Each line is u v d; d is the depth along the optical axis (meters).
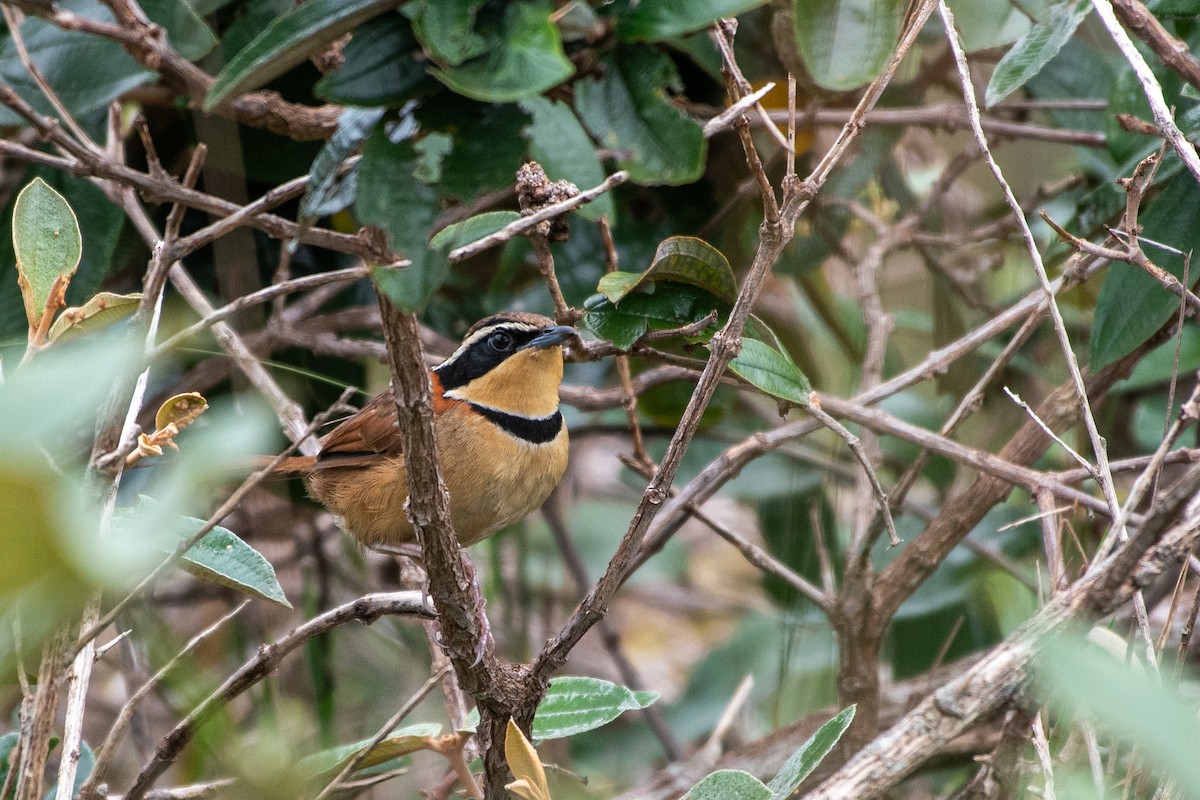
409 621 12.70
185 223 11.50
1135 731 3.40
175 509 2.68
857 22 6.43
